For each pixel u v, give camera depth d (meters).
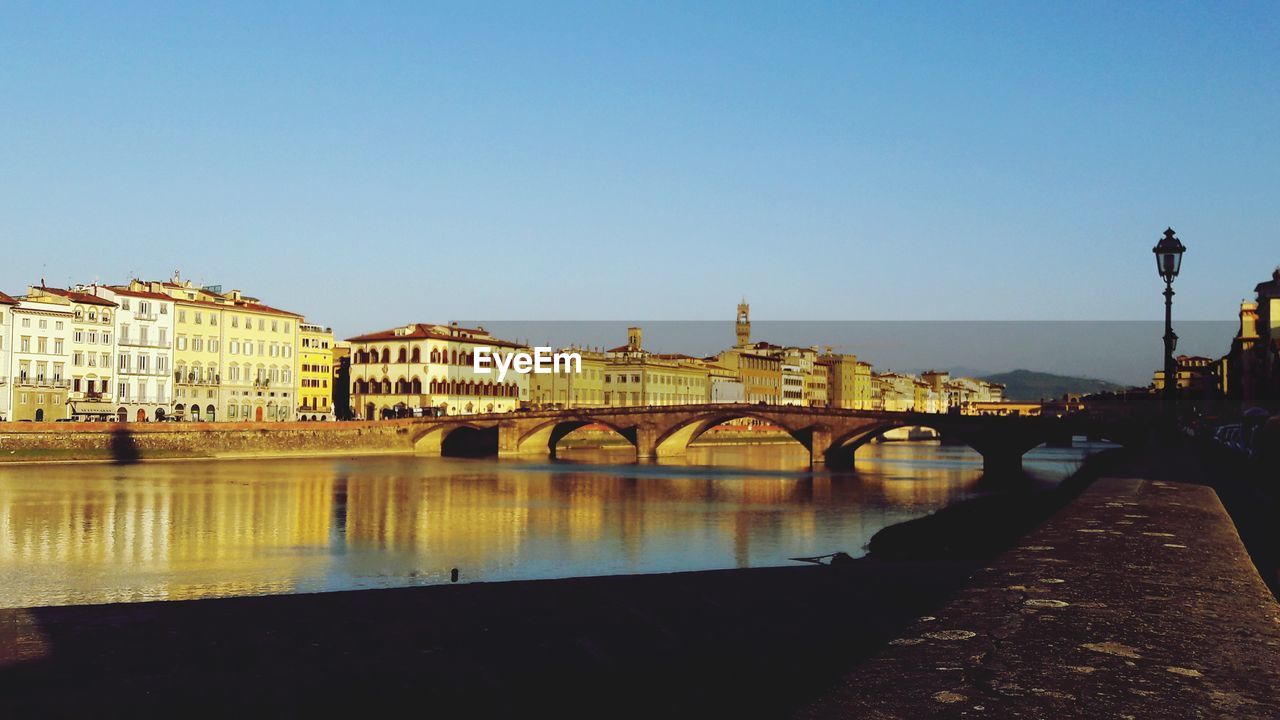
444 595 18.81
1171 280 33.84
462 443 182.12
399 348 194.62
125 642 14.71
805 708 5.36
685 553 61.28
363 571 54.69
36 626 15.80
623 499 94.81
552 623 16.39
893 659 6.30
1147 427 86.31
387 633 15.48
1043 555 10.48
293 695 12.35
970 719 5.16
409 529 72.38
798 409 153.50
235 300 180.00
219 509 81.94
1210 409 109.00
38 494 88.88
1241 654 6.51
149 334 157.75
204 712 11.62
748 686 12.95
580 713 11.78
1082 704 5.42
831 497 98.31
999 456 132.62
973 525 69.94
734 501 93.62
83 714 11.46
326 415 193.50
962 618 7.40
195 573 53.66
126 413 154.12
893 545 61.41
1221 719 5.21
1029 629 7.06
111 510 79.31
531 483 111.94
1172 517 14.08
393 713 11.65
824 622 16.77
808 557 58.78
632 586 20.08
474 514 81.94
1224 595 8.41
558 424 179.00
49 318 142.88
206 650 14.31
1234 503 24.08
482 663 13.85
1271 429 19.41
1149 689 5.71
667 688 12.79
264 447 147.00
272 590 48.66
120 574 53.06
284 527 72.56
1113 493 18.14
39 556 58.19
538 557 59.88
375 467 133.50
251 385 175.12
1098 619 7.40
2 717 11.28
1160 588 8.62
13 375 138.12
